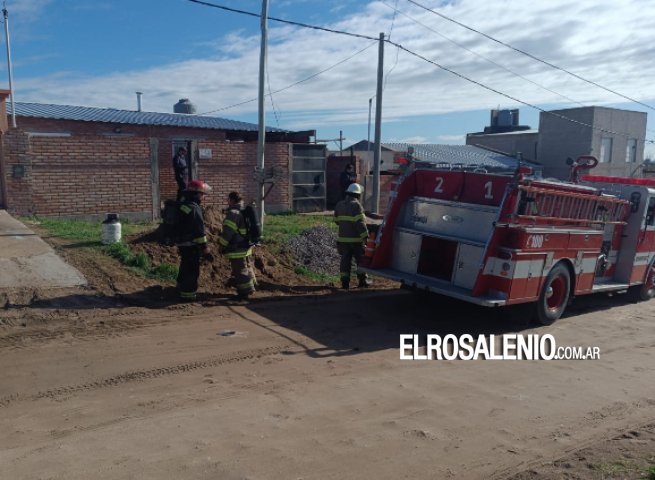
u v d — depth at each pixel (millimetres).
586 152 38062
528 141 41844
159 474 4148
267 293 9969
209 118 27109
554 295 9367
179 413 5230
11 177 13250
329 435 4941
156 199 15273
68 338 7016
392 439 4938
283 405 5535
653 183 11617
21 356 6379
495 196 8586
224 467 4297
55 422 4938
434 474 4395
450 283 8938
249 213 9281
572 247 9234
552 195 8633
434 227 9359
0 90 13016
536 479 4406
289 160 18547
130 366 6293
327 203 23406
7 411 5105
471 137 45656
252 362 6680
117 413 5168
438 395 6055
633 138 40188
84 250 10430
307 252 12602
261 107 12969
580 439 5191
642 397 6402
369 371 6664
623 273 11023
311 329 8164
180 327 7746
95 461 4301
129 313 8102
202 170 16562
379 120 18062
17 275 8875
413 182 9750
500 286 8227
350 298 10219
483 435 5145
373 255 9711
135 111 25656
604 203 9898
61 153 13789
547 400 6129
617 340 8781
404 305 10008
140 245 10836
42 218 13414
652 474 4445
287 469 4324
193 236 8688
